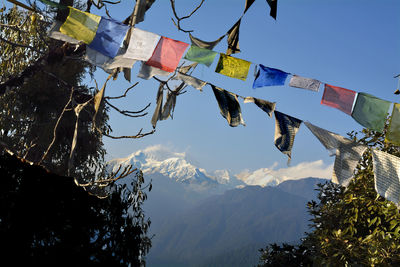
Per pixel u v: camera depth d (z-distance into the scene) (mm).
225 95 5750
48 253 5160
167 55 5371
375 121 5277
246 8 5762
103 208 6219
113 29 5215
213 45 6344
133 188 8961
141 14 6348
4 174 5016
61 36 5602
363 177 10148
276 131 5551
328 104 5379
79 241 5547
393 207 8875
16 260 4895
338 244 10109
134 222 6801
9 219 4949
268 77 5488
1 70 11508
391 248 8930
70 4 7949
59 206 5441
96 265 5770
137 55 5301
